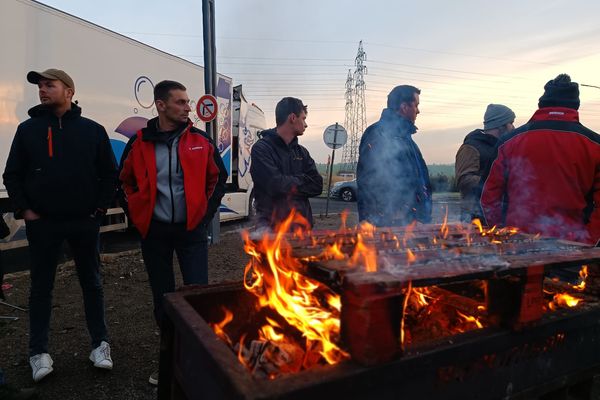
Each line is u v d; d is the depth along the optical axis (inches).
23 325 131.6
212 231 262.5
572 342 62.2
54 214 97.7
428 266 51.4
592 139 95.3
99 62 215.3
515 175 103.7
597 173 96.0
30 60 182.2
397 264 52.0
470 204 143.7
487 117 146.6
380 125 118.7
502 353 54.2
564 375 61.6
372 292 43.0
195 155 99.5
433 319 71.0
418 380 47.1
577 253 63.2
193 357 54.2
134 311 145.8
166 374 66.3
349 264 51.6
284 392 38.2
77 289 166.1
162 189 97.9
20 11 177.2
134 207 97.1
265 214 107.4
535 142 99.6
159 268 101.3
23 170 100.2
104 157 105.4
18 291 162.9
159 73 256.4
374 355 43.2
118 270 196.2
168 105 97.4
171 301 63.4
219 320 70.2
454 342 49.8
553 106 100.1
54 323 133.0
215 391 47.0
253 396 37.3
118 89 227.6
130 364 109.2
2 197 178.9
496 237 74.6
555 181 97.2
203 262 104.0
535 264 54.4
